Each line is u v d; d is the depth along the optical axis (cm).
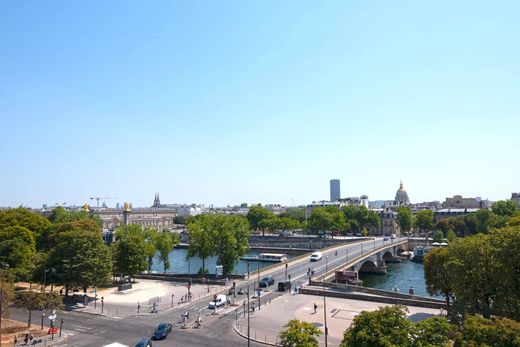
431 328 4675
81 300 10425
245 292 11206
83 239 10738
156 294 11231
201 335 7394
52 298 9575
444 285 8494
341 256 18225
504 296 6606
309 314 8725
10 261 12244
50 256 10769
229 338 7194
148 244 15100
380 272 19000
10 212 15888
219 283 12494
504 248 6656
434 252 8806
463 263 7031
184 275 13838
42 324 7912
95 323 8356
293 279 13012
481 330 4119
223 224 14238
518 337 3888
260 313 8900
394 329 4269
